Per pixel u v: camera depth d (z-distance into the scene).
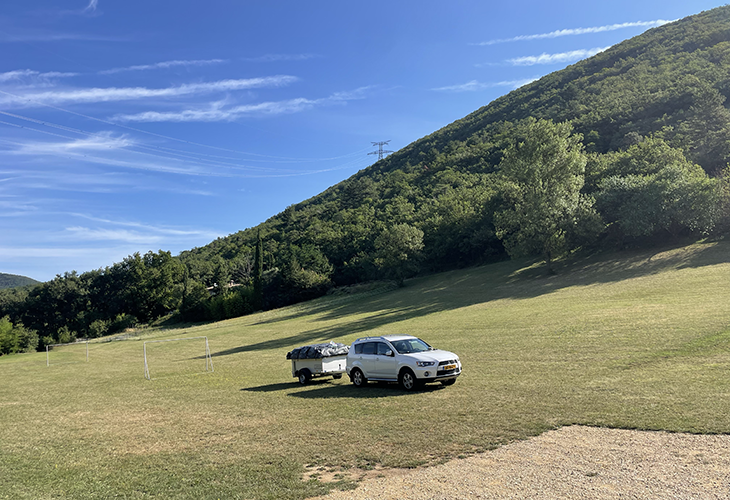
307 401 14.59
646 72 128.50
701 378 12.15
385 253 77.50
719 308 23.34
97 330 95.44
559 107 133.38
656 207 50.78
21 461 10.34
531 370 15.98
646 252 52.59
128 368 34.66
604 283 42.84
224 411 14.27
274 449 9.45
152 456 9.85
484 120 174.00
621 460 7.05
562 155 55.09
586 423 9.30
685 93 93.88
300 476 7.66
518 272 61.91
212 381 22.17
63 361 48.16
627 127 92.38
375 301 65.31
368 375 16.19
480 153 127.62
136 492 7.60
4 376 35.34
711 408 9.45
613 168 64.31
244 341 47.69
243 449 9.70
